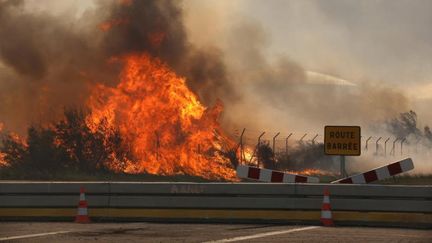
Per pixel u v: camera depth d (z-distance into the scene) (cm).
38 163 7044
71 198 2016
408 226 1839
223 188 1953
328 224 1859
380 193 1867
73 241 1512
